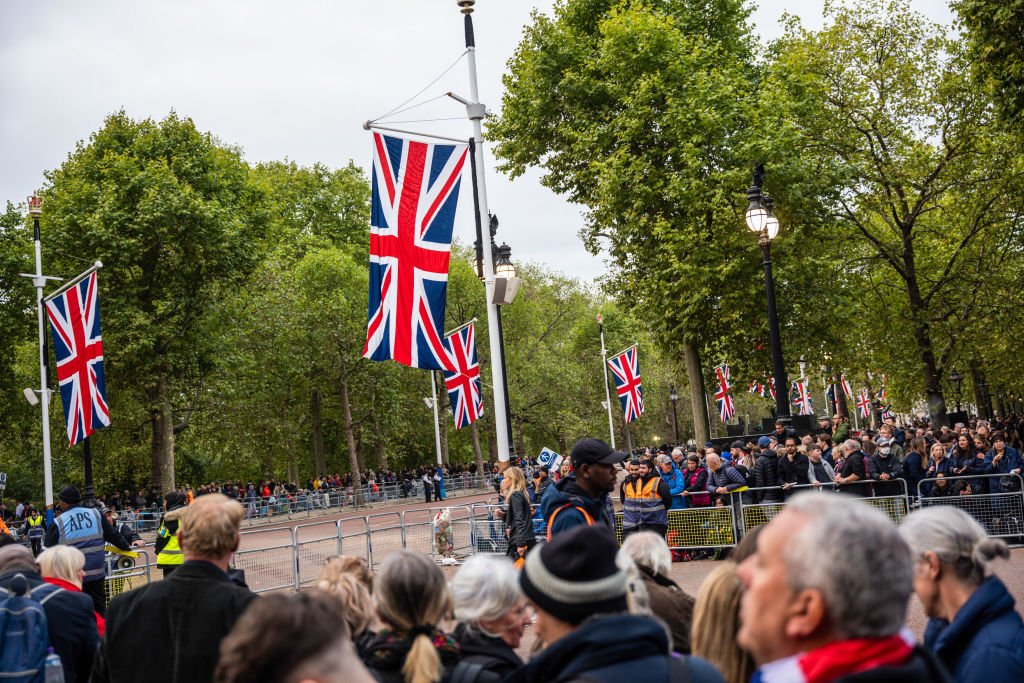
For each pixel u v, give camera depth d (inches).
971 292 1262.3
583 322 3038.9
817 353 1262.3
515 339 2615.7
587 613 115.5
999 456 624.1
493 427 2635.3
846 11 1240.2
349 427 2134.6
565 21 1421.0
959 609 135.0
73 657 250.1
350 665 86.9
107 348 1700.3
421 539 869.2
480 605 168.7
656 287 1211.9
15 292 1691.7
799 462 650.2
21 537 1315.2
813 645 78.3
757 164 695.7
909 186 1248.2
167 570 411.8
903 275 1277.1
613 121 1250.6
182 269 1771.7
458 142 590.9
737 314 1148.5
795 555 77.5
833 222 1249.4
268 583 665.6
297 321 2085.4
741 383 1310.3
